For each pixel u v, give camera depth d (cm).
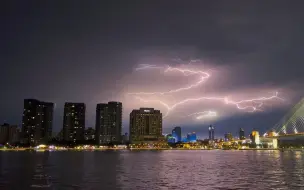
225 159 18188
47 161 15988
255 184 6562
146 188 6078
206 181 7088
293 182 6862
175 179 7500
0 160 17012
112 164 13388
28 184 6731
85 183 6831
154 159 18375
